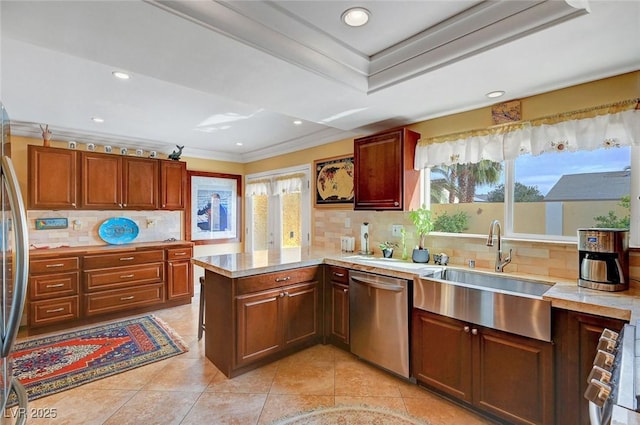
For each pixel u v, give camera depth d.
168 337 3.24
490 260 2.58
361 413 2.06
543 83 2.10
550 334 1.74
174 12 1.35
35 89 2.55
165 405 2.13
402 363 2.41
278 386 2.37
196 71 1.89
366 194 3.12
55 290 3.39
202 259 2.94
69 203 3.60
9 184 1.19
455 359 2.13
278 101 2.42
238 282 2.46
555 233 2.32
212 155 5.18
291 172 4.61
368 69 2.17
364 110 2.65
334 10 1.60
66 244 3.86
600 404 0.83
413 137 2.93
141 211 4.46
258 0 1.52
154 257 4.09
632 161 1.97
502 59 1.75
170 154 4.65
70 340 3.15
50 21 1.38
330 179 3.97
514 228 2.52
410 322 2.39
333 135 3.88
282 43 1.73
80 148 4.00
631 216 1.97
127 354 2.86
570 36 1.52
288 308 2.79
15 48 1.90
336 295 2.99
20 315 1.18
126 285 3.86
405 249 3.03
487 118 2.54
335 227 3.92
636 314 1.46
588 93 2.08
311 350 2.97
